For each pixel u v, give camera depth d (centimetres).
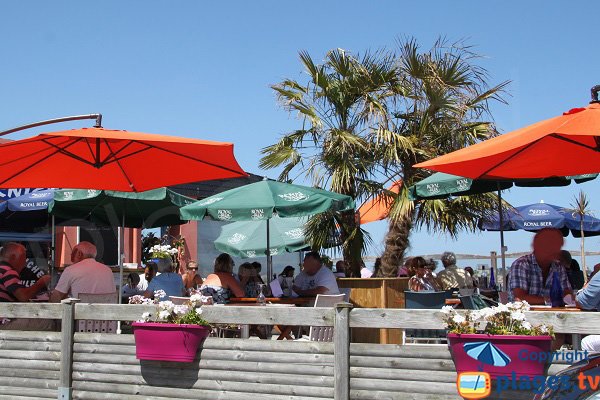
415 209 1183
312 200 883
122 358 605
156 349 575
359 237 1145
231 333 810
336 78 1170
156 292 784
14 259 779
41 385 627
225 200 907
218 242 1238
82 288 761
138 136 661
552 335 480
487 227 1274
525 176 721
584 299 580
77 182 814
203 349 578
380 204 1231
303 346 551
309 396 546
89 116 863
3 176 772
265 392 557
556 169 709
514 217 1409
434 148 1127
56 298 760
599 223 1451
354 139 1099
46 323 729
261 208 875
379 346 529
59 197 968
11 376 638
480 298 803
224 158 711
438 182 855
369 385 529
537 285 690
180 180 812
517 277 692
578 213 1443
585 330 477
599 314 474
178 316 584
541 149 654
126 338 605
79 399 612
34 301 857
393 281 941
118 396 600
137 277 1183
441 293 873
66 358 616
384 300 923
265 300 860
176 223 1139
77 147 739
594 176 853
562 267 700
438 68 1123
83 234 1590
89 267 771
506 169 706
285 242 1195
